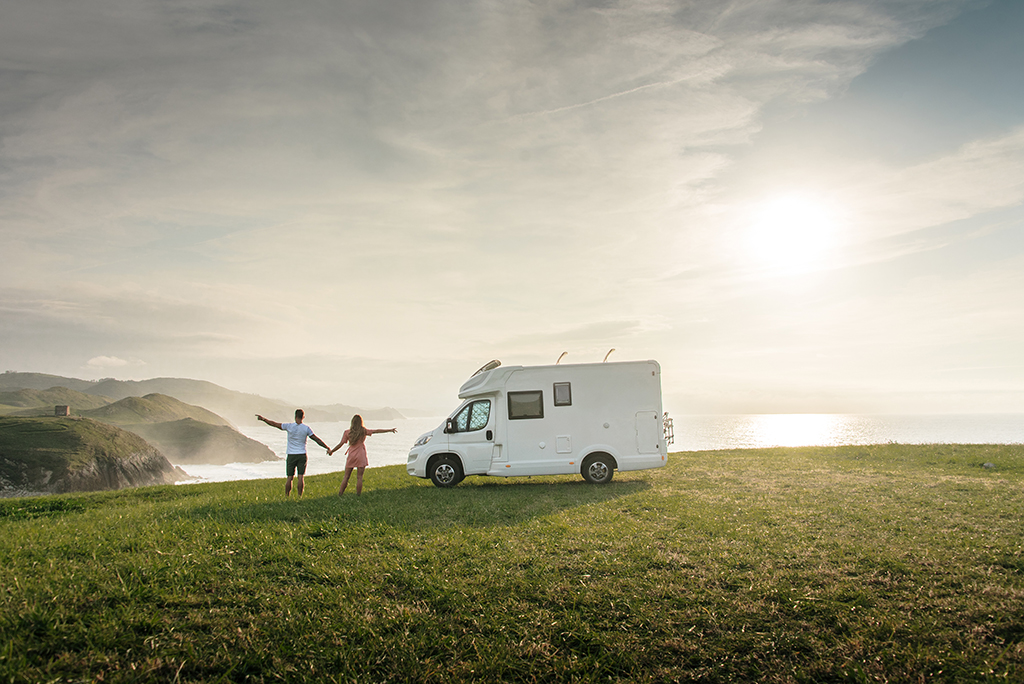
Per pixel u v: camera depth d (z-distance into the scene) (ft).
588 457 49.11
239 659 15.87
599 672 15.72
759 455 71.26
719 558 24.16
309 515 33.76
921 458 62.85
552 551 25.59
